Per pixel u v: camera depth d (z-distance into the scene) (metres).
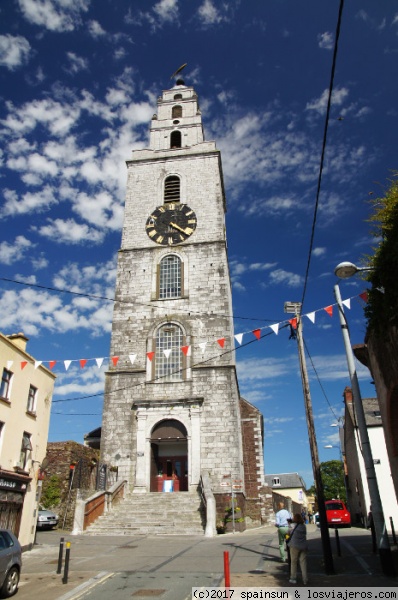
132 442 28.45
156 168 38.81
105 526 22.88
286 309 15.75
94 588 11.03
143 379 30.16
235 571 12.27
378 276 12.20
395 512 28.72
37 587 11.40
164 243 35.09
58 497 28.78
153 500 25.66
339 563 13.07
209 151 38.69
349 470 40.06
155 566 13.37
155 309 32.62
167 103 43.72
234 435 27.78
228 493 26.20
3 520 17.56
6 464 18.52
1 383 18.92
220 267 33.41
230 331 31.53
